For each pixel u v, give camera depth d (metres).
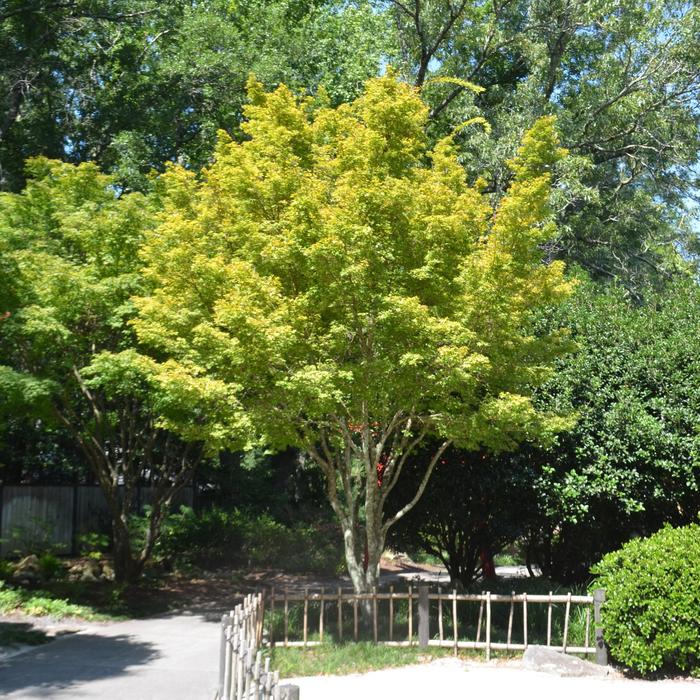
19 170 21.52
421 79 24.83
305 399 10.21
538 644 10.55
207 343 10.32
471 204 11.00
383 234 10.43
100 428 16.12
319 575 21.11
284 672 9.16
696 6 23.12
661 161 26.17
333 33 26.72
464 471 13.01
